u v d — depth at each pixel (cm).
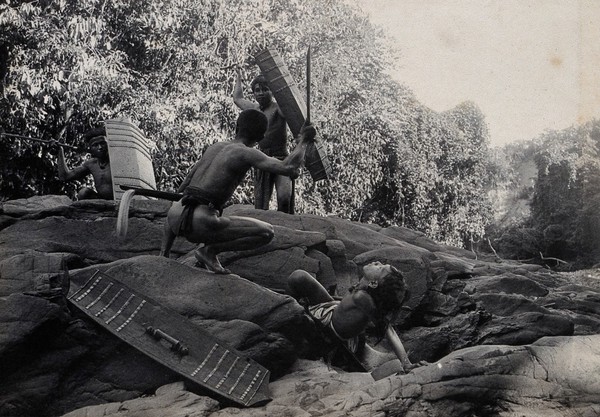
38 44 1410
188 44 1552
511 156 1747
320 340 825
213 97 1550
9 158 1434
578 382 743
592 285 1213
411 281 944
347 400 716
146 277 809
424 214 1758
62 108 1458
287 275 895
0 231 912
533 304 964
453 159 1741
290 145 1316
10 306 732
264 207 1093
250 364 766
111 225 930
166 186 1484
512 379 735
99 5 1480
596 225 1655
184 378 747
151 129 1486
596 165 1673
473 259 1277
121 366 755
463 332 896
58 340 746
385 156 1727
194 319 791
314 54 1664
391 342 792
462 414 710
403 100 1739
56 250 892
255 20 1612
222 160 827
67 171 1138
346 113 1691
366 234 1088
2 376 724
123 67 1485
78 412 708
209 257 834
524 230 1719
